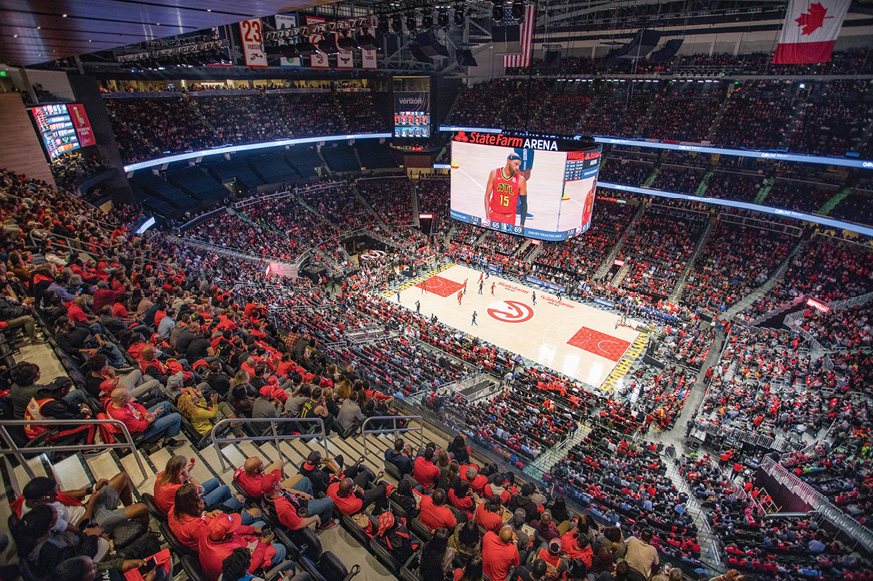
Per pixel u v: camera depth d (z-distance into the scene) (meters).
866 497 15.84
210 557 5.86
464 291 42.06
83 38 14.16
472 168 28.73
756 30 40.12
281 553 6.85
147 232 34.38
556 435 22.36
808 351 29.16
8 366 8.86
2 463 5.98
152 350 10.08
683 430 25.34
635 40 31.17
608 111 49.53
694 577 14.88
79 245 17.75
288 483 8.35
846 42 38.78
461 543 8.03
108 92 38.12
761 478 20.61
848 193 37.88
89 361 8.38
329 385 14.27
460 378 27.23
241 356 12.34
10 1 8.18
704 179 44.06
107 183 35.91
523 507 10.84
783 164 41.59
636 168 47.91
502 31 25.52
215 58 27.77
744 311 35.03
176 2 8.97
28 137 25.31
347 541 8.10
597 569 8.37
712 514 18.03
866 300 30.47
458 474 10.24
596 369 30.98
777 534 16.17
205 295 18.55
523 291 42.41
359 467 9.62
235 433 9.63
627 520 16.66
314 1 9.34
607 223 46.44
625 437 23.42
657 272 40.72
